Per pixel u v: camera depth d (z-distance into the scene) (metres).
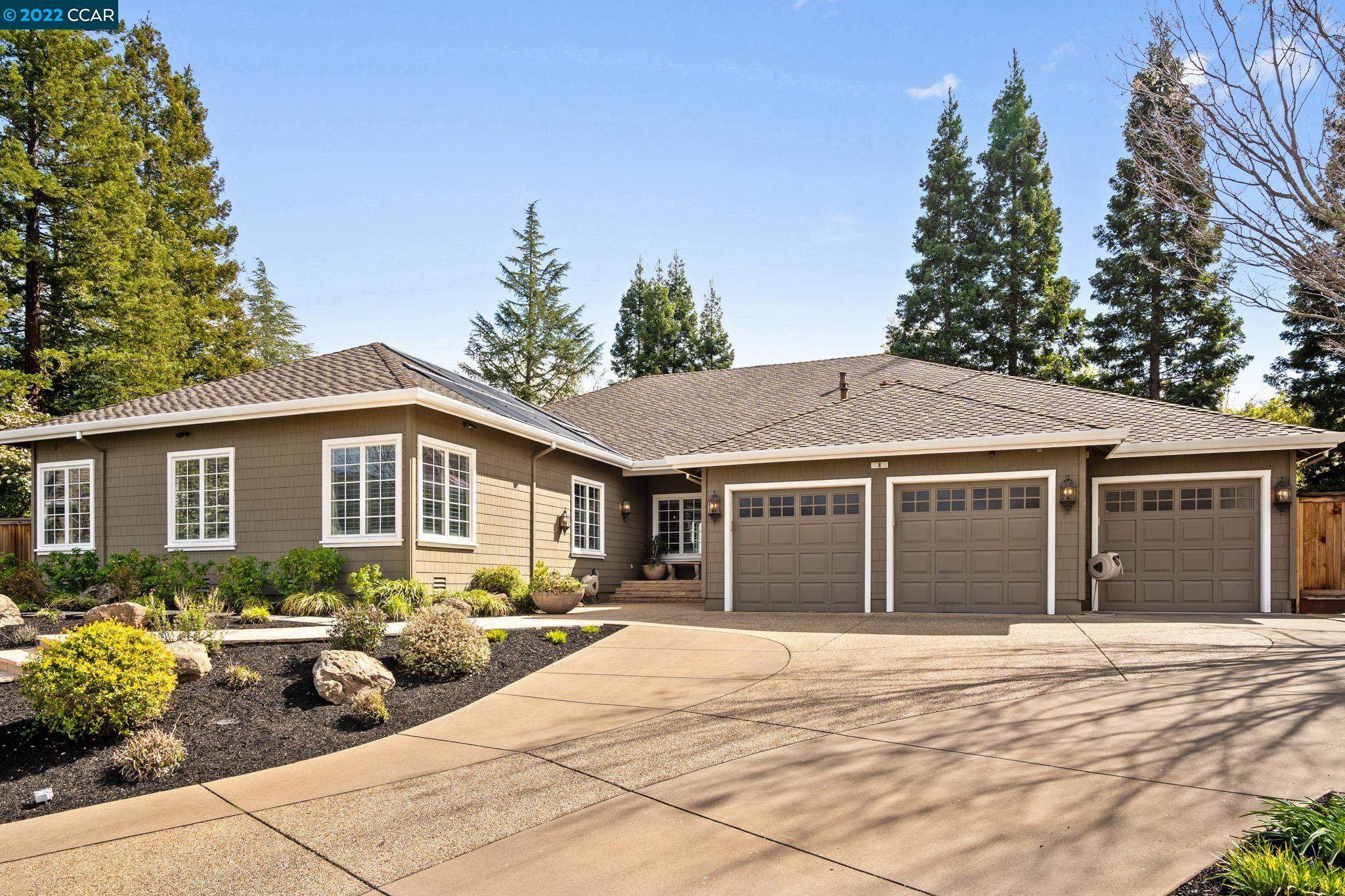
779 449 14.22
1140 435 14.40
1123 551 14.47
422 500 13.45
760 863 4.01
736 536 14.79
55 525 16.08
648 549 20.62
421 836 4.57
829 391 20.64
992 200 35.28
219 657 8.30
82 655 6.34
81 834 4.73
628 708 7.23
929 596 13.47
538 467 16.92
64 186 24.91
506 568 14.92
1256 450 13.60
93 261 25.39
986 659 8.55
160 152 34.28
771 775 5.25
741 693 7.57
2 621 10.42
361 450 13.55
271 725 6.81
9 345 25.42
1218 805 4.41
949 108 36.47
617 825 4.58
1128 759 5.18
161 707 6.66
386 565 13.20
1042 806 4.51
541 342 44.41
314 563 13.13
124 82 27.14
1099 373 33.28
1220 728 5.72
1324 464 25.86
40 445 16.25
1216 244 6.32
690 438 19.81
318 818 4.88
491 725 6.89
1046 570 12.85
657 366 45.97
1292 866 3.44
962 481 13.41
